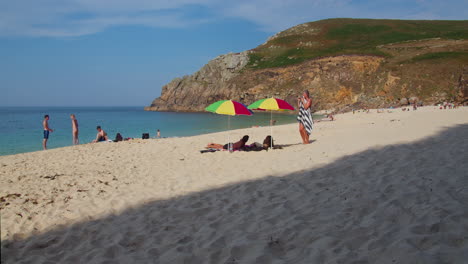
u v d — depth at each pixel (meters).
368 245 3.22
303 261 3.05
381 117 27.34
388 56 77.75
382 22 124.25
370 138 11.12
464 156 6.45
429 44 81.81
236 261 3.24
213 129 34.69
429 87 57.97
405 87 60.78
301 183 5.89
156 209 5.15
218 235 3.94
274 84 83.31
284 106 10.27
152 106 118.06
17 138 25.91
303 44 110.94
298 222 4.03
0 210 5.28
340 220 3.99
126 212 5.09
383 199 4.54
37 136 27.59
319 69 78.44
